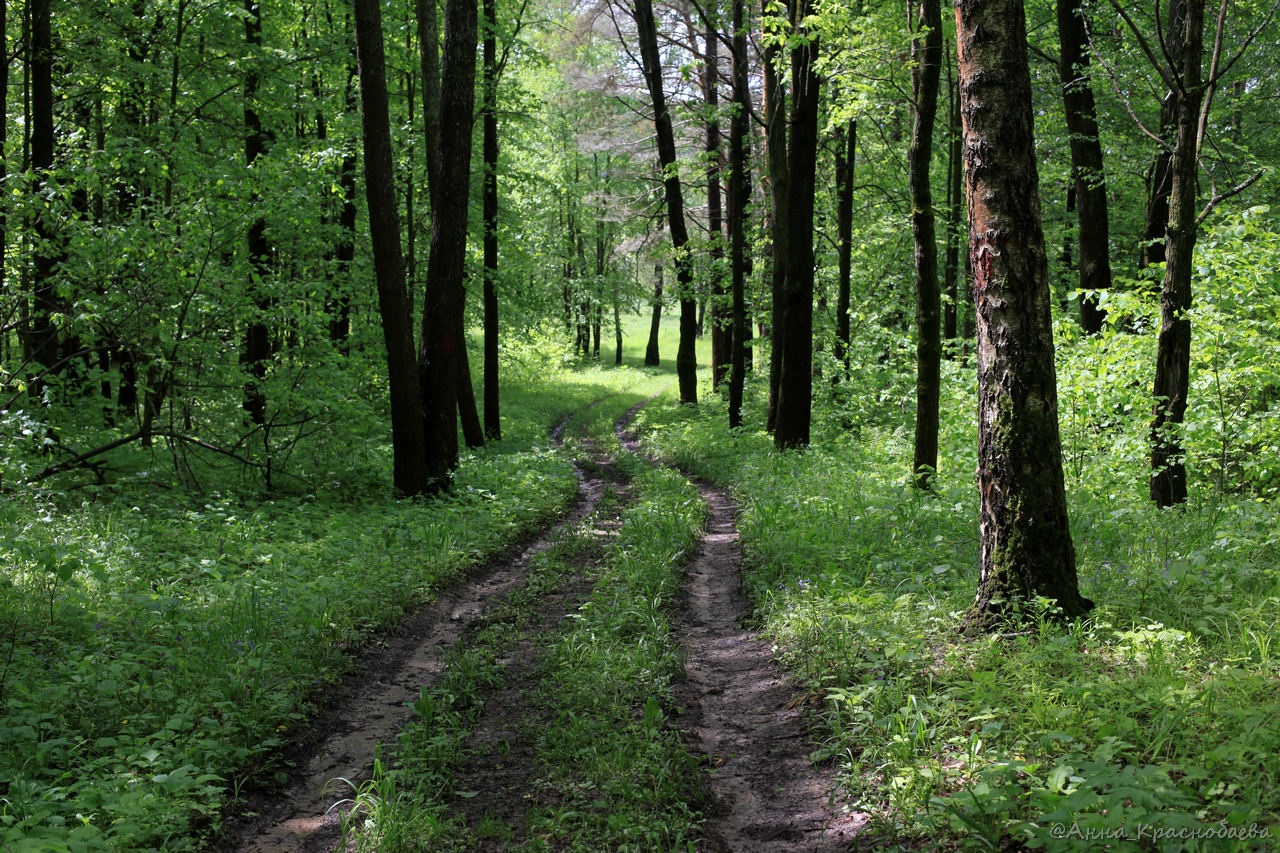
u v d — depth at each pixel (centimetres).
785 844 382
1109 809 301
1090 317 1360
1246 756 345
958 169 1620
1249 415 883
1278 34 1362
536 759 479
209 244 1116
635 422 2612
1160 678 426
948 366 1253
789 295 1584
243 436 1180
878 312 1889
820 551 820
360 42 1141
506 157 2517
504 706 564
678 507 1157
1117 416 1012
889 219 1891
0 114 1186
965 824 329
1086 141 1337
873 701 475
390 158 1190
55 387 1163
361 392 1602
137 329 1043
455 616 773
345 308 1806
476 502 1187
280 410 1215
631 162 2894
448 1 1301
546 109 2945
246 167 1238
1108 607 543
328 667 602
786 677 575
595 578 861
